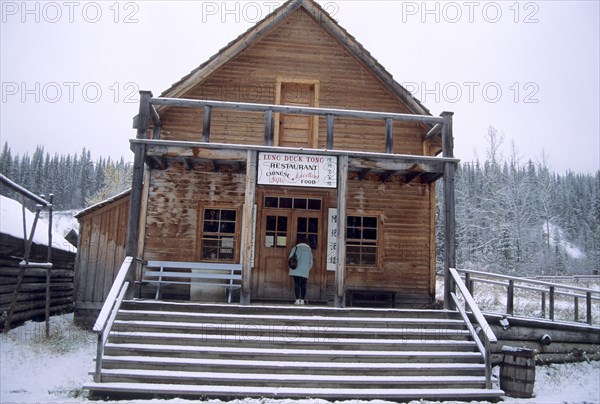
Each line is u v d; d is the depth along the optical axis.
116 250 13.35
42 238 12.85
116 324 8.44
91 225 13.42
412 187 13.45
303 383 7.68
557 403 7.96
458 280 9.59
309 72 13.52
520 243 37.28
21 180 73.00
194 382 7.61
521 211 38.53
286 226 12.99
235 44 12.98
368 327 8.99
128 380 7.59
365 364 8.06
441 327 9.14
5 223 10.89
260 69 13.38
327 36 13.75
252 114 13.25
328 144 10.32
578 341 10.47
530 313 14.77
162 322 8.57
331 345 8.43
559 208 72.38
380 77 13.52
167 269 12.44
